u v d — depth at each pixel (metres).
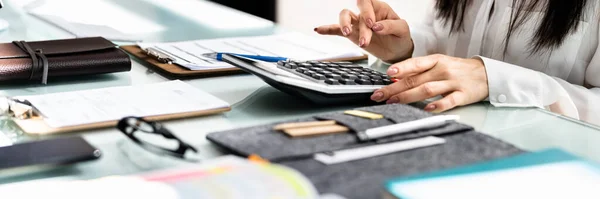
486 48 1.36
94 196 0.55
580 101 1.07
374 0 1.27
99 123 0.77
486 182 0.54
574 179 0.56
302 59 1.12
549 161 0.59
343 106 0.91
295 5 3.10
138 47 1.18
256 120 0.83
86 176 0.65
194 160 0.68
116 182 0.57
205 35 1.33
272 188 0.52
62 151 0.69
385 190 0.52
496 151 0.67
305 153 0.64
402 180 0.54
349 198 0.54
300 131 0.69
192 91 0.92
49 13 1.46
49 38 1.24
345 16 1.16
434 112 0.90
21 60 0.97
